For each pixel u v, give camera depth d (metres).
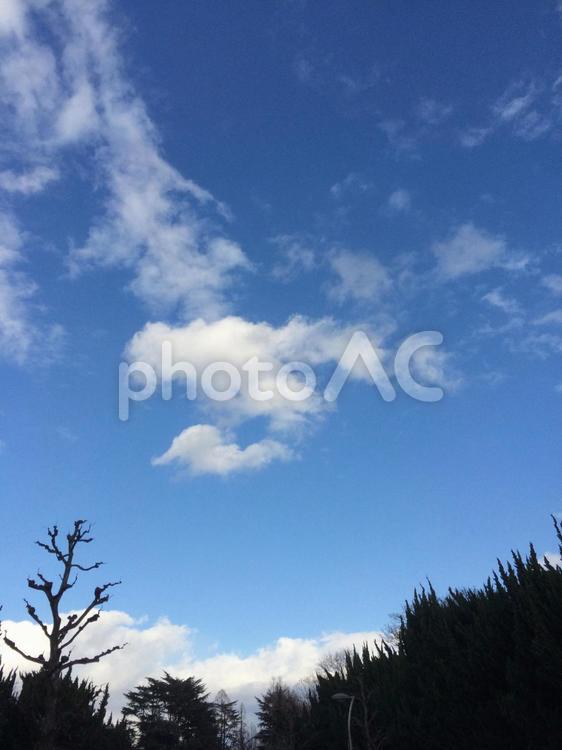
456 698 46.44
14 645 26.30
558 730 37.62
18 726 41.62
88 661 26.75
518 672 41.38
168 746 82.00
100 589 28.27
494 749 41.59
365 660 70.69
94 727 49.62
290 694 87.94
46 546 28.41
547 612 40.34
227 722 103.56
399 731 51.09
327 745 61.16
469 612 54.84
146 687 90.56
